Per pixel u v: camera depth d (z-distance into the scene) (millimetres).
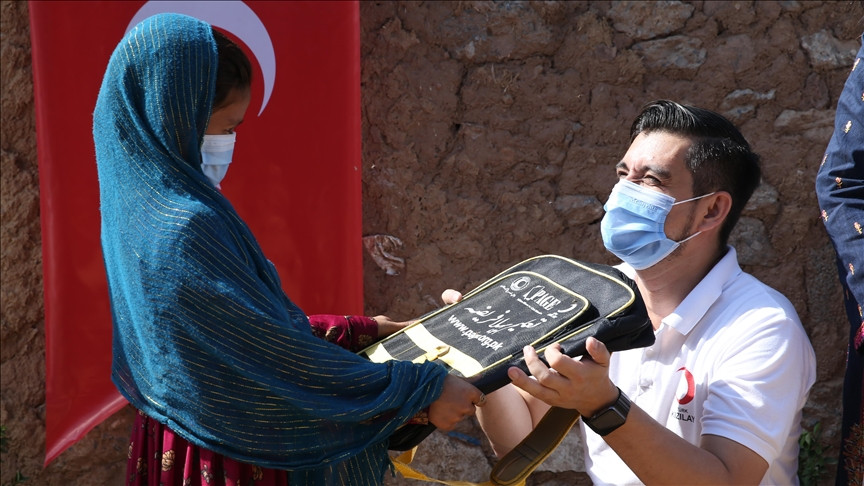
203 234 1556
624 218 2109
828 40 3035
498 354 1736
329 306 3020
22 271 3123
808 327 3094
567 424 1878
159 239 1551
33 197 3104
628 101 3113
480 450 3262
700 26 3064
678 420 2057
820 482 3102
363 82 3131
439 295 3203
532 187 3160
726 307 2049
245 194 2945
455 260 3189
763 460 1869
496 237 3178
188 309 1547
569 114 3133
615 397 1734
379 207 3174
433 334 1920
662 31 3076
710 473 1791
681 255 2100
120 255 1614
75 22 2832
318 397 1612
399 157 3156
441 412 1679
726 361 1969
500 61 3133
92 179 2898
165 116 1577
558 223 3158
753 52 3045
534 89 3129
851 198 2289
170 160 1602
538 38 3109
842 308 3076
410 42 3125
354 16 2924
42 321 3156
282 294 1783
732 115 3074
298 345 1602
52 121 2852
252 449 1627
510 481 1830
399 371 1655
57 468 3189
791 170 3061
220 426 1604
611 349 1737
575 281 1887
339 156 2971
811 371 2051
